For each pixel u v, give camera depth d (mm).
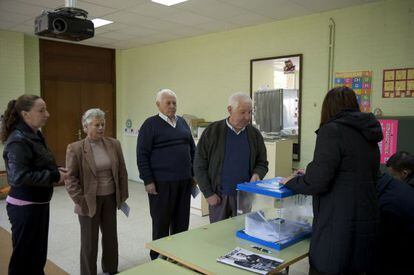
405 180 2203
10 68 5621
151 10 4402
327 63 4324
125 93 7348
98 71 6980
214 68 5617
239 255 1584
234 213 2338
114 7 4297
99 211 2643
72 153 2529
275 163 4180
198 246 1709
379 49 3906
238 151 2350
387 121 3531
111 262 2785
